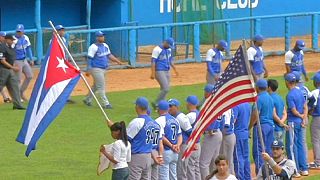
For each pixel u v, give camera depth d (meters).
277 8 109.06
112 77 83.62
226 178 36.25
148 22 100.00
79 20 98.94
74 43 86.25
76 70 40.91
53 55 40.62
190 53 92.69
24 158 51.88
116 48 89.81
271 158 37.03
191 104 44.56
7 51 64.69
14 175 47.97
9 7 93.62
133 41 89.50
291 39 102.88
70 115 64.12
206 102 37.44
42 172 48.69
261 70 65.88
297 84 50.53
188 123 44.16
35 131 40.03
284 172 36.75
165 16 101.00
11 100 68.62
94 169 49.53
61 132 58.69
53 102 40.22
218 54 65.88
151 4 99.88
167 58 65.69
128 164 42.03
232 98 36.69
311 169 51.78
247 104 46.75
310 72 87.06
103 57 66.50
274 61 94.38
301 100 49.66
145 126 41.94
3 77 64.81
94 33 89.12
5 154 52.72
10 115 63.50
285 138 49.88
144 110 42.31
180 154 44.56
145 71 87.44
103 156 41.47
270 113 47.75
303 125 49.75
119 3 97.38
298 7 111.25
